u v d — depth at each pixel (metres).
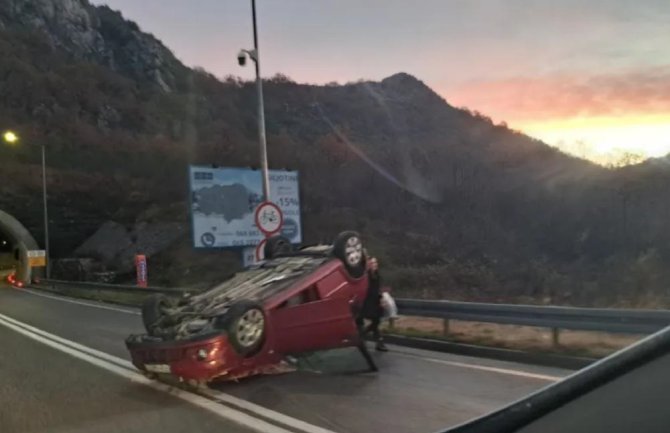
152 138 87.50
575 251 40.12
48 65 107.25
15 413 7.54
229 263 38.34
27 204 54.81
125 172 68.06
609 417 1.90
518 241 44.38
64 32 127.88
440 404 7.04
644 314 8.30
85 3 141.25
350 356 10.05
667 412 1.79
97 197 58.78
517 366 8.91
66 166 67.94
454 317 11.13
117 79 113.75
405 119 107.94
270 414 6.94
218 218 24.67
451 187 58.22
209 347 7.84
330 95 116.81
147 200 57.16
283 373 8.92
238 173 25.20
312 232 44.53
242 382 8.53
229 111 106.31
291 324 8.52
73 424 6.99
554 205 47.44
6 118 82.31
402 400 7.28
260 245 16.38
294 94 114.69
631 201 40.50
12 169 59.72
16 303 26.02
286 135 92.00
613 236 37.94
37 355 11.82
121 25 143.00
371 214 52.06
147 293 23.95
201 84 114.50
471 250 40.28
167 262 41.88
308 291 8.92
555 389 2.12
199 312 8.87
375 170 61.69
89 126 89.69
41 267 47.34
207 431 6.45
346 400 7.39
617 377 1.96
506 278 27.12
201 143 79.31
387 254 37.34
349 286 9.30
